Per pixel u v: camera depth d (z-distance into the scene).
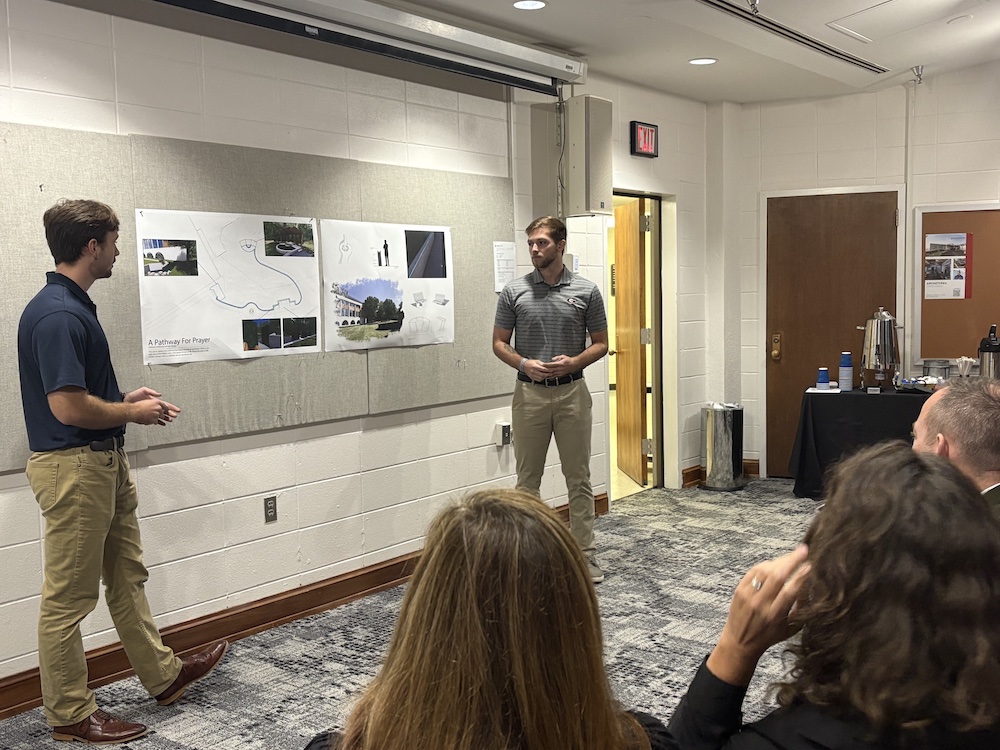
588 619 0.84
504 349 4.47
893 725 0.81
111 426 2.79
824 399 5.97
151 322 3.39
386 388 4.35
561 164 5.33
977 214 6.24
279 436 3.92
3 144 2.96
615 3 4.25
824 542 0.90
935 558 0.83
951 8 4.55
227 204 3.64
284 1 3.67
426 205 4.51
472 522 0.85
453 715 0.79
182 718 3.03
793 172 6.70
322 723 2.97
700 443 6.76
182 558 3.57
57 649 2.79
